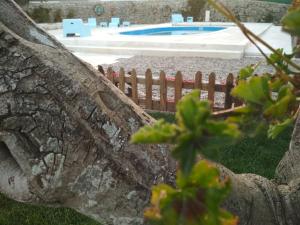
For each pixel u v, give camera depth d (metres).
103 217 0.50
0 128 0.45
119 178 0.47
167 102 2.41
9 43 0.44
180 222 0.18
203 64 4.01
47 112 0.44
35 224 1.27
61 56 0.49
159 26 6.98
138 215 0.48
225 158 1.69
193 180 0.18
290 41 4.97
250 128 0.21
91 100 0.46
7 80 0.44
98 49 4.80
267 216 0.58
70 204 0.50
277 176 0.77
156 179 0.48
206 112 0.17
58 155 0.45
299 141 0.69
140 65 4.02
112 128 0.47
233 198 0.53
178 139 0.16
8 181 0.49
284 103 0.21
